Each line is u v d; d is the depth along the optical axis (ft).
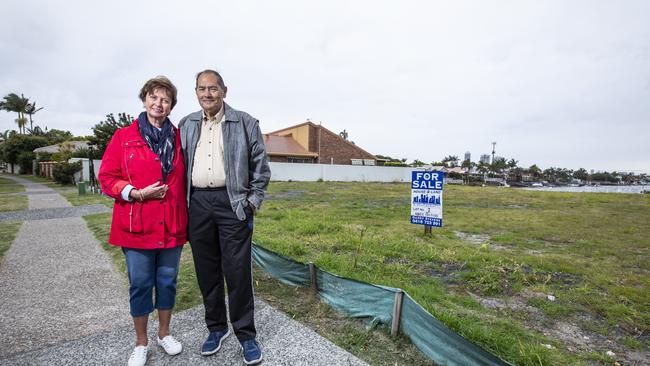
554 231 23.57
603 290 12.10
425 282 12.20
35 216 28.91
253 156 7.05
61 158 94.53
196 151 6.91
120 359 7.15
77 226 23.99
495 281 12.19
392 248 16.62
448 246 17.92
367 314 8.77
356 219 27.07
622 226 26.07
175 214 6.80
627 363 7.48
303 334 8.12
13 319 9.36
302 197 47.29
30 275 13.21
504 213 33.47
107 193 6.38
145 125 6.64
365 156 124.88
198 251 7.15
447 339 6.63
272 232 20.22
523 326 9.12
